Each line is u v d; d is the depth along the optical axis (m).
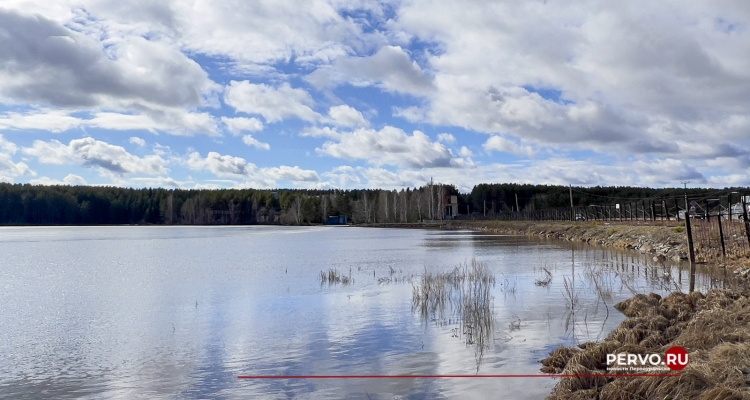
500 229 84.62
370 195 180.75
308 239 72.19
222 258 40.59
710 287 18.55
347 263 34.72
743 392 6.79
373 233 93.00
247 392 10.08
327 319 16.22
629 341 11.43
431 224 126.81
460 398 9.27
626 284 19.92
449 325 14.81
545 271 25.34
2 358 12.84
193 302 20.22
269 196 186.88
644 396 7.75
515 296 19.02
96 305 20.14
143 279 27.78
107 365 12.14
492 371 10.60
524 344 12.48
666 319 12.71
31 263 38.28
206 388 10.41
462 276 24.30
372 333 14.21
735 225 27.42
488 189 176.38
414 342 13.10
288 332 14.68
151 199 184.12
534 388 9.57
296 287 23.39
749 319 10.95
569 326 14.12
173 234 97.38
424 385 10.00
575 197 145.62
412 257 38.56
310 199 168.00
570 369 9.31
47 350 13.57
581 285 21.11
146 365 12.05
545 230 65.06
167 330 15.52
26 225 163.12
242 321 16.39
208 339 14.23
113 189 186.75
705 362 8.20
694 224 30.23
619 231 44.00
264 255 43.09
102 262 38.53
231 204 182.88
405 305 18.12
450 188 178.62
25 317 17.95
